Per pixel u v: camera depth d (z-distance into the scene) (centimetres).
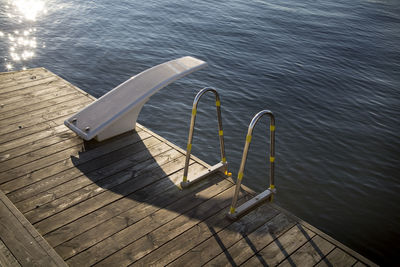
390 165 847
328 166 815
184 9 1870
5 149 473
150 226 367
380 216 690
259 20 1856
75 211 380
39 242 320
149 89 488
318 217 673
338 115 1037
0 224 336
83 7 1734
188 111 963
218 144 846
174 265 325
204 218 382
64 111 577
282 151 843
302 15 2059
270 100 1069
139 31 1507
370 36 1850
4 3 1664
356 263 337
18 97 611
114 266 321
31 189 407
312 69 1338
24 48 1249
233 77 1191
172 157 482
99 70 1152
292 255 342
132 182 430
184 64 507
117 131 512
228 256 337
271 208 403
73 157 466
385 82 1313
